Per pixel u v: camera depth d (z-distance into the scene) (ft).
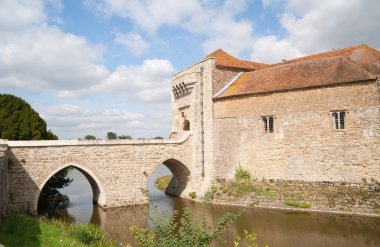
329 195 83.87
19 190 85.15
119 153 100.58
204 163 110.42
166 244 32.58
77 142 94.17
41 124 124.06
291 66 101.76
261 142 97.81
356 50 97.30
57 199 118.11
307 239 62.54
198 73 115.03
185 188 117.08
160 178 173.17
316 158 88.63
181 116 124.98
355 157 83.35
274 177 94.73
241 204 94.43
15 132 117.39
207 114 110.42
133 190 101.91
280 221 75.92
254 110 99.76
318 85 89.15
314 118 89.66
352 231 66.03
